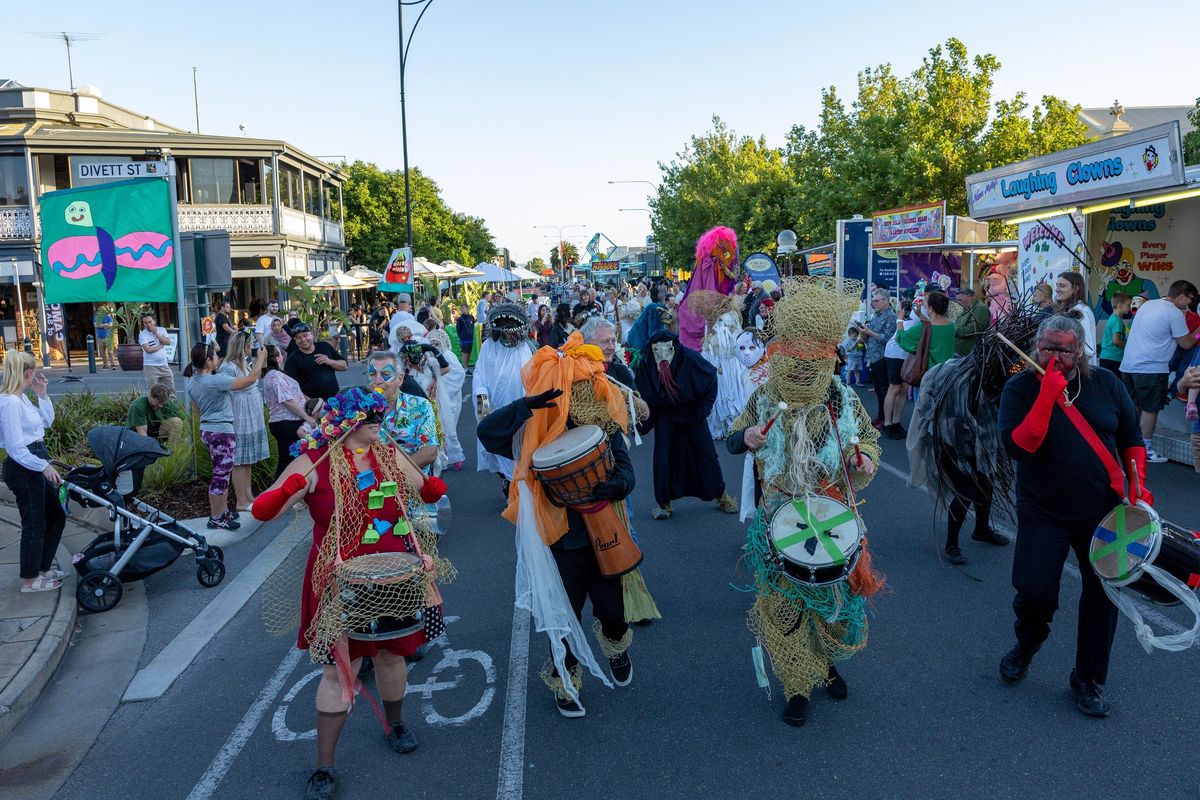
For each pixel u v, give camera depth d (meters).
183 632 5.88
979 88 25.33
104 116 32.41
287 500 3.79
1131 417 4.07
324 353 9.88
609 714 4.46
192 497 9.38
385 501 3.92
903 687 4.57
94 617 6.20
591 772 3.95
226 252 10.23
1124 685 4.46
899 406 11.24
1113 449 4.04
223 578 6.86
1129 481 4.06
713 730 4.25
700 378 7.44
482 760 4.09
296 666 5.27
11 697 4.70
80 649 5.66
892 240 17.28
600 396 4.48
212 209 30.92
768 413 4.41
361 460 3.95
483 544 7.53
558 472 4.10
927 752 3.95
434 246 50.38
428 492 4.18
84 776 4.15
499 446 4.36
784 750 4.04
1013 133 24.83
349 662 3.85
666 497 7.70
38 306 29.59
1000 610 5.50
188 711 4.76
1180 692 4.36
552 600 4.25
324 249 38.25
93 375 24.11
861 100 29.41
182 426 10.26
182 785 4.03
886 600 5.75
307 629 3.91
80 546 7.77
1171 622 5.16
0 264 28.92
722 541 7.12
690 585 6.18
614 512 4.37
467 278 33.16
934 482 6.31
